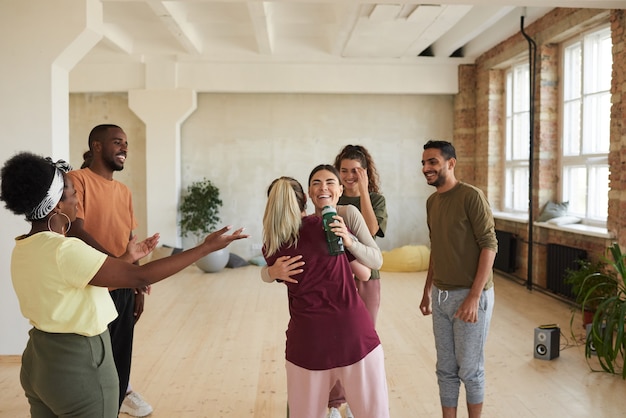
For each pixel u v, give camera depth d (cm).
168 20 757
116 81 1012
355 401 242
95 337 210
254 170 1062
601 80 695
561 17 733
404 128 1069
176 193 1023
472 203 302
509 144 961
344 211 276
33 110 496
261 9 704
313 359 238
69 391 204
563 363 478
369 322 246
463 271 307
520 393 412
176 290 805
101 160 332
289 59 1001
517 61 913
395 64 1026
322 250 242
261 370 468
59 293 202
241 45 991
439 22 772
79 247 204
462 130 1042
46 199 207
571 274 636
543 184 805
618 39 602
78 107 1043
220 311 678
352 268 267
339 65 1020
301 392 241
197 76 1012
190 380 446
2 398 407
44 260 201
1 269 488
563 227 707
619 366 465
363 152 367
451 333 316
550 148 802
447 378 318
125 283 205
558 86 795
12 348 491
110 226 332
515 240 883
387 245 1080
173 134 1016
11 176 204
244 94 1055
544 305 699
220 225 1064
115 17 821
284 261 241
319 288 240
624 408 384
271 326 609
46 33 495
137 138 1050
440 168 311
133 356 506
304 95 1059
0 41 494
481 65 1009
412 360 493
